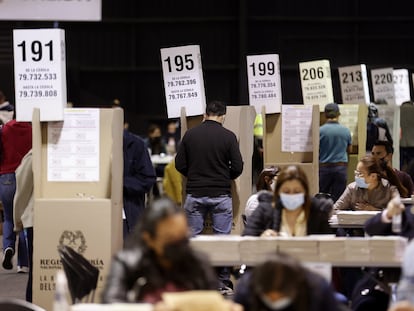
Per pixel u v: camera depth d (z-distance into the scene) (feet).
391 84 69.36
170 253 18.75
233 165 36.55
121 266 19.06
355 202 33.53
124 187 33.35
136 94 89.81
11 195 40.98
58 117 29.96
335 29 88.63
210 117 37.06
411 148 63.72
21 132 40.86
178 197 56.08
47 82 30.12
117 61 89.51
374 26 88.38
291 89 88.99
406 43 88.33
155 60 89.71
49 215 28.99
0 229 57.98
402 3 88.02
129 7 89.20
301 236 25.13
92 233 28.91
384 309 24.89
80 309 17.94
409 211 25.96
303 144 42.01
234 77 89.15
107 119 30.17
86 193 30.04
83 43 89.25
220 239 23.65
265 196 26.17
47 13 44.14
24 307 20.56
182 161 37.14
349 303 26.84
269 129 42.24
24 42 30.14
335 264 23.21
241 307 18.62
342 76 63.00
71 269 25.52
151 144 77.87
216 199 36.60
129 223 33.53
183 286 18.97
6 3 44.06
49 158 30.07
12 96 73.31
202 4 88.84
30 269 33.04
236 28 88.69
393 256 23.08
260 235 25.63
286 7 88.38
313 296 18.71
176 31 89.30
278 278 18.20
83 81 89.51
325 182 51.11
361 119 55.01
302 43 88.63
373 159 33.22
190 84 38.65
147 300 18.79
